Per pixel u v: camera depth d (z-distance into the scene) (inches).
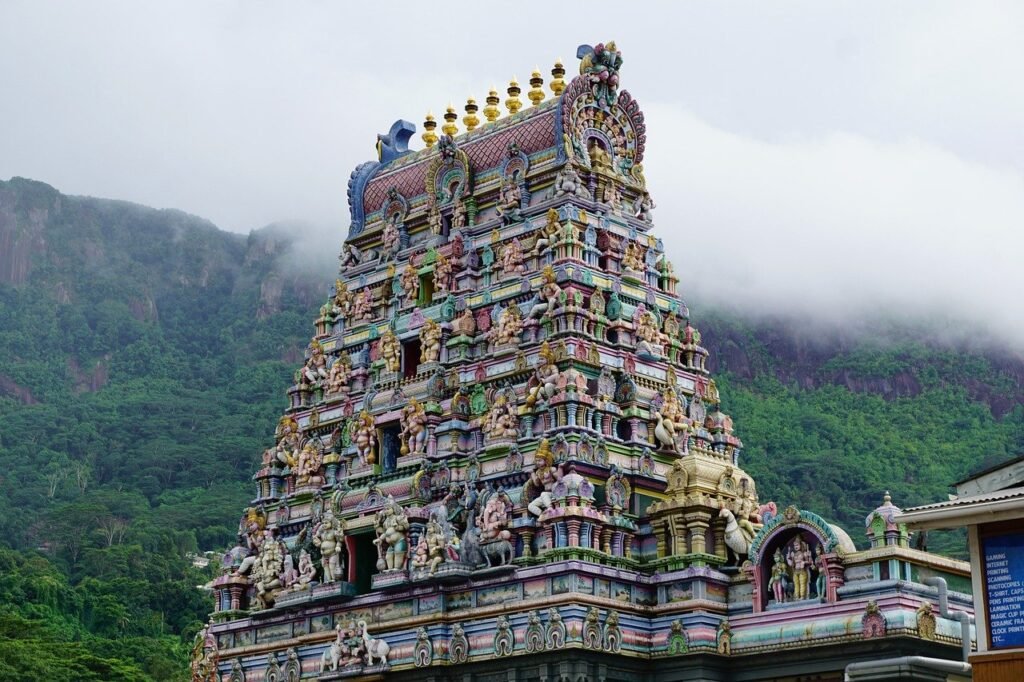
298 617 2815.0
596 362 2701.8
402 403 2844.5
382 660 2610.7
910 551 2348.7
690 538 2546.8
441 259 2935.5
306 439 3036.4
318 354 3110.2
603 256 2844.5
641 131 3014.3
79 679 5068.9
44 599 6786.4
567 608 2423.7
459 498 2682.1
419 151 3154.5
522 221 2871.6
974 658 1622.8
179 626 7396.7
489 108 3127.5
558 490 2529.5
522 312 2783.0
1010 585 1626.5
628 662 2484.0
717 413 2881.4
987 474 1745.8
